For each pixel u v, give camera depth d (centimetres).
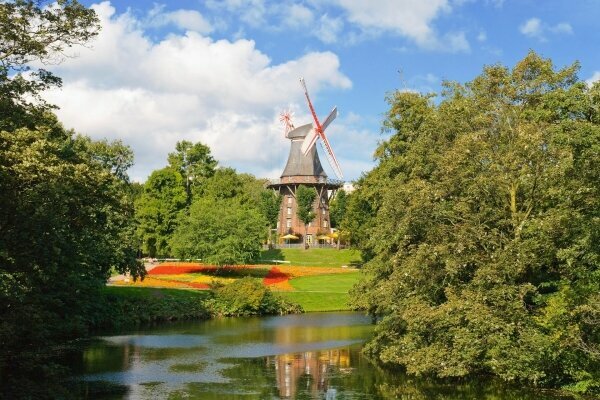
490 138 2423
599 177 1955
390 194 2594
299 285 6338
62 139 2605
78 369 2522
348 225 7044
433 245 2316
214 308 4859
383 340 2892
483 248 2308
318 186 10019
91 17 2120
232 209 6875
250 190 12900
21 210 1814
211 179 8356
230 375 2417
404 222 2366
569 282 2036
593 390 1980
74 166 1930
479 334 2083
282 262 8369
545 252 2134
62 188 1803
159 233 7631
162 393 2081
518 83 2689
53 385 2175
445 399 1970
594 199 2002
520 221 2211
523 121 2388
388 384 2233
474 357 2177
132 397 2017
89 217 2177
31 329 2388
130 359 2777
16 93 2145
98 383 2241
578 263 2000
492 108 2575
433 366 2175
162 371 2494
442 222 2420
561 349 1912
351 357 2872
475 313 2027
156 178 7681
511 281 2141
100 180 2052
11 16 2014
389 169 3256
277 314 5106
